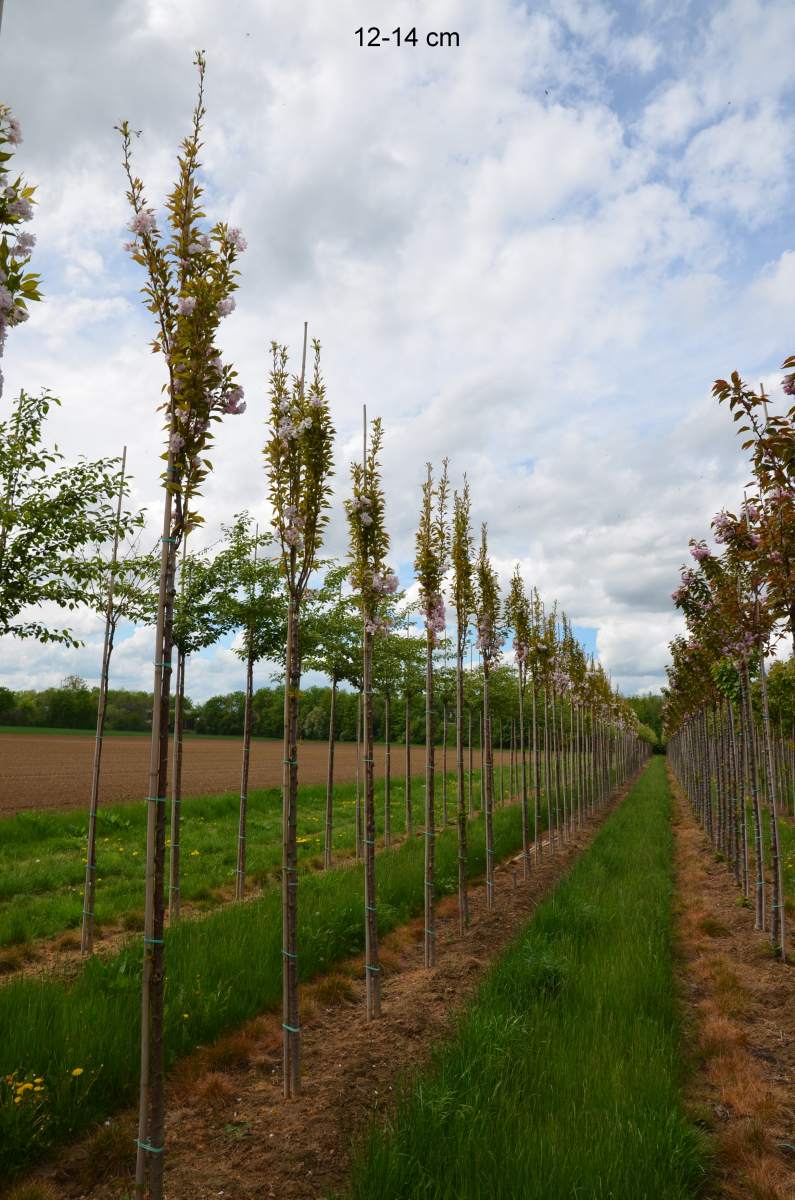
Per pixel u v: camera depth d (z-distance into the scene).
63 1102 4.21
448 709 20.69
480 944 8.27
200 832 15.30
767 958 7.71
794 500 6.60
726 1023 5.82
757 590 8.42
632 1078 4.48
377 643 13.57
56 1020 4.94
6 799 20.97
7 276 2.78
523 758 12.65
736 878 11.62
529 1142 3.62
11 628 6.81
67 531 6.99
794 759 18.97
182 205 3.70
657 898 9.70
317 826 17.02
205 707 86.69
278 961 6.66
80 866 11.43
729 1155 4.08
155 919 3.38
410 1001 6.41
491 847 10.19
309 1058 5.34
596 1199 3.23
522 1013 5.57
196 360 3.60
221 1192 3.67
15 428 7.04
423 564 8.20
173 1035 5.26
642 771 53.50
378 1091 4.71
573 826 18.61
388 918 8.65
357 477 6.86
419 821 18.78
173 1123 4.41
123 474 7.63
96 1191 3.76
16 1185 3.75
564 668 18.55
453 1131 3.77
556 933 7.80
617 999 5.76
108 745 50.19
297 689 5.36
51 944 8.08
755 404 6.57
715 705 14.52
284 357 5.64
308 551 5.70
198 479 3.73
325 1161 3.94
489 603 10.74
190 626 8.60
